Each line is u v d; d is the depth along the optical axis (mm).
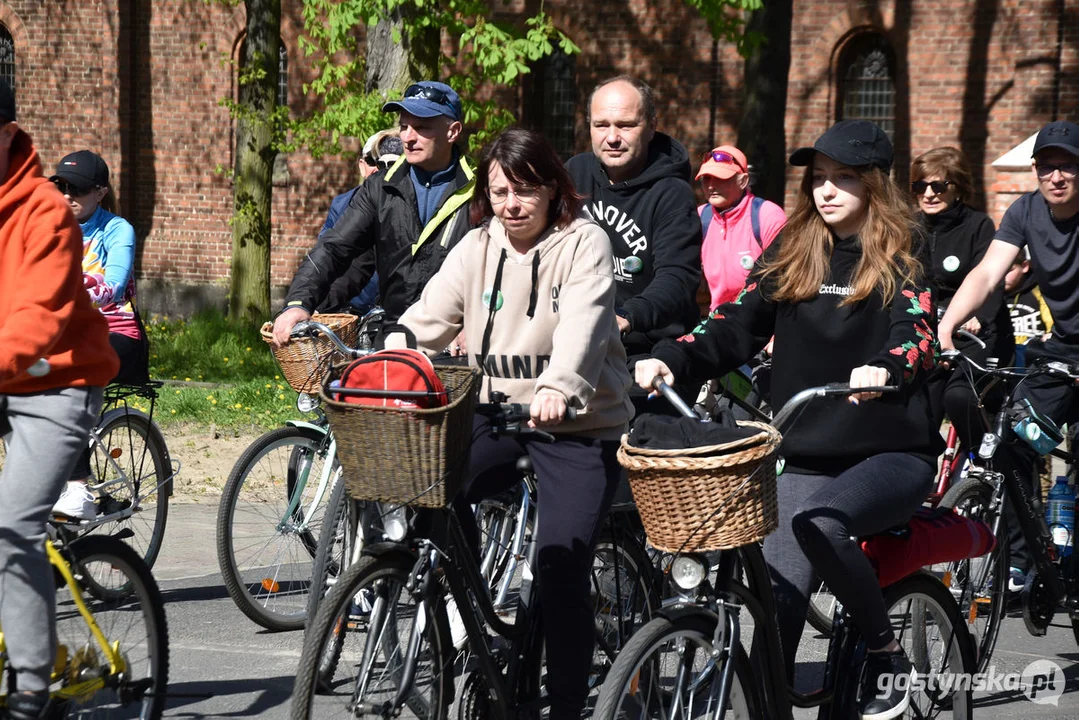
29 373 9445
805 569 10945
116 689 10648
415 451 8859
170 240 58781
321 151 48750
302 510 16172
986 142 48781
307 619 13875
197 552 19703
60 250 9383
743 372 19609
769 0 37938
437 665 10172
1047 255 15078
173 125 58281
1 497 9625
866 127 10508
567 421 10250
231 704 13164
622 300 13508
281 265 57688
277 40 48875
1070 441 15227
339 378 9617
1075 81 47406
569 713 10203
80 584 10336
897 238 10359
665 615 9508
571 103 54062
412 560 9812
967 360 14523
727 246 19703
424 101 14500
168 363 42156
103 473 16781
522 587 11008
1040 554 14883
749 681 10086
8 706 9586
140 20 58094
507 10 53312
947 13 48875
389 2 32094
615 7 52531
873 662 10508
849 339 10617
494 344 10430
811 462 10945
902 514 10547
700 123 52031
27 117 59094
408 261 14703
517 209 10086
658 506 8867
